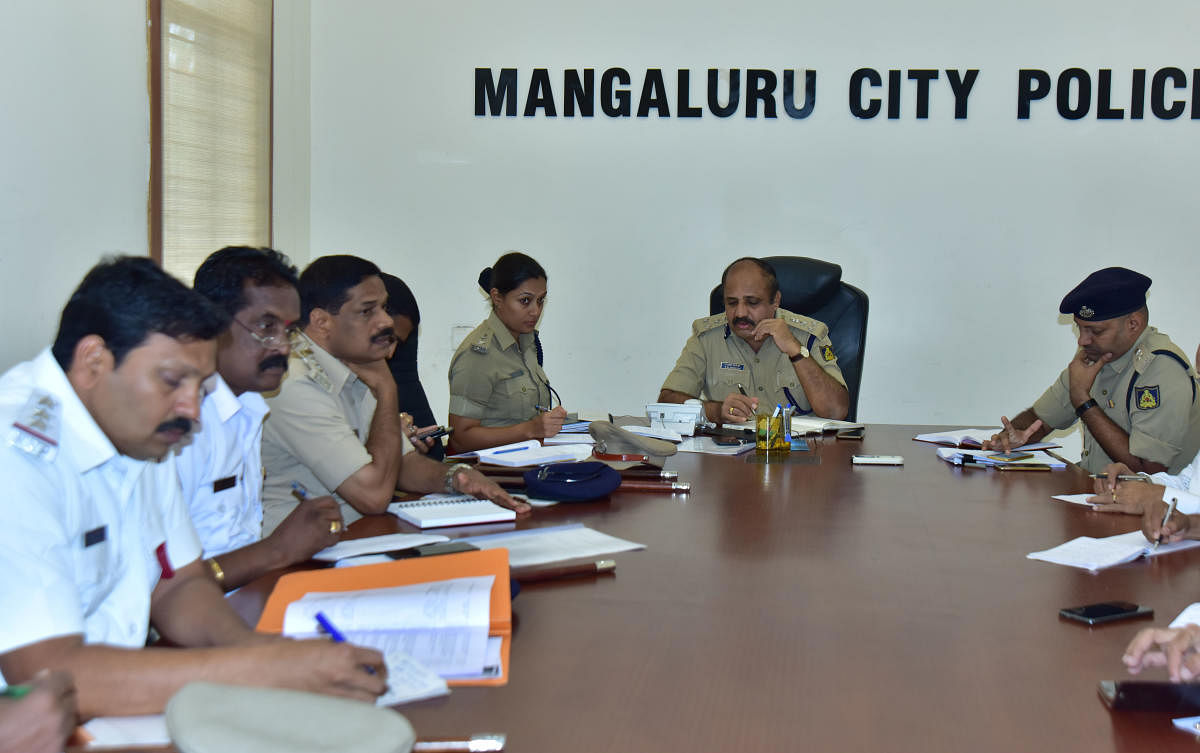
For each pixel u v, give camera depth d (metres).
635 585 1.64
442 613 1.39
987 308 4.51
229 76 3.94
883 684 1.26
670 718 1.15
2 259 2.69
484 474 2.48
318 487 2.34
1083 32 4.34
